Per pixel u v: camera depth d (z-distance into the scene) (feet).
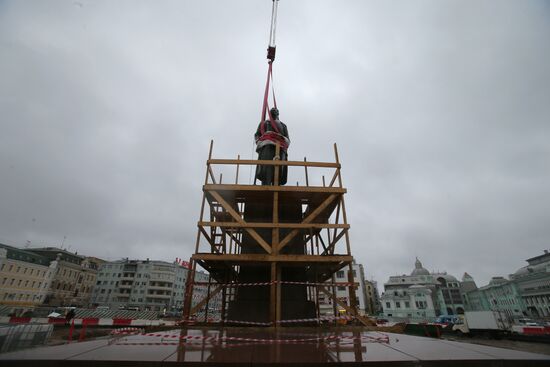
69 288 240.73
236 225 32.35
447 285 330.54
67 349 14.70
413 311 243.60
